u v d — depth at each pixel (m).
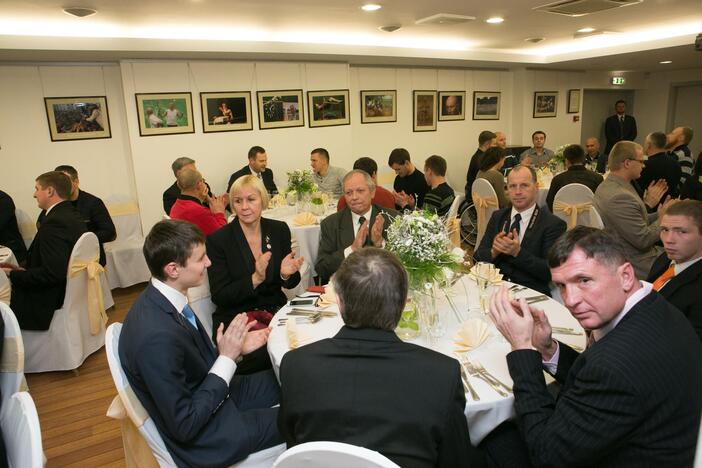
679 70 9.92
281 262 2.52
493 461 1.46
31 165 5.16
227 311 2.39
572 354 1.51
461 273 2.24
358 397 1.03
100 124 5.42
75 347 3.17
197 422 1.43
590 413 1.09
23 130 5.07
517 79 8.63
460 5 4.41
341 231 2.81
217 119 5.86
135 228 5.52
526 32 5.99
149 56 5.23
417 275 1.63
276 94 6.19
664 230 1.84
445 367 1.06
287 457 0.95
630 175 3.06
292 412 1.09
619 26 5.84
